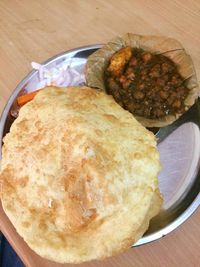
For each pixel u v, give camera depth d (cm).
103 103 25
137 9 38
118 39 30
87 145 22
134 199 21
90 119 23
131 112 28
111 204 21
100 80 29
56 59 33
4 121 29
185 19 37
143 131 24
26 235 22
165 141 29
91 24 37
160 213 26
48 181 22
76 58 34
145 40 30
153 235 25
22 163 23
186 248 25
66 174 21
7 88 33
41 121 24
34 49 35
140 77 29
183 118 30
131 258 25
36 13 38
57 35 36
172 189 27
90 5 38
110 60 30
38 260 25
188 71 29
